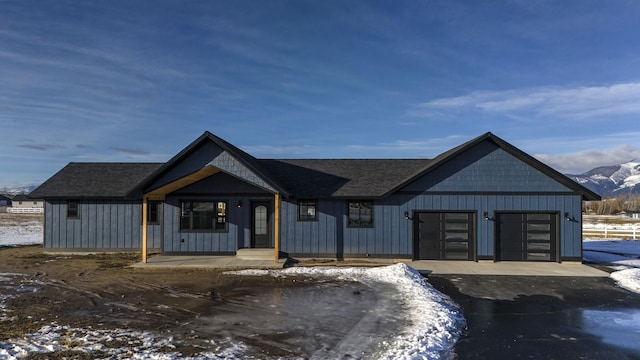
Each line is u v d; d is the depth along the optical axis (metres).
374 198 17.61
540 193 17.44
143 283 13.09
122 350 7.36
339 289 12.30
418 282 13.21
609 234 31.39
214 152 16.59
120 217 20.08
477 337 8.37
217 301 10.91
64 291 12.01
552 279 14.03
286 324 9.00
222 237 18.23
